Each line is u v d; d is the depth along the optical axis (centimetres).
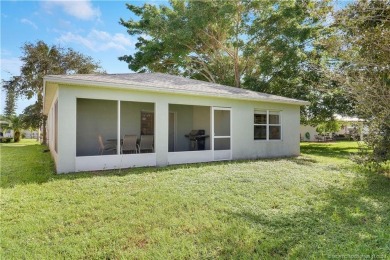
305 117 1955
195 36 1905
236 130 1091
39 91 2208
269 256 308
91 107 1041
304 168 869
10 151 1441
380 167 756
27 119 2222
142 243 342
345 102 1614
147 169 812
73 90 743
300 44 1647
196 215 433
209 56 2092
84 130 1027
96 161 786
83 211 445
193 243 341
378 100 579
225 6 1706
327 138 2939
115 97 808
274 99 1149
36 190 561
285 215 438
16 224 393
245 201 508
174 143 1286
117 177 682
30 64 2153
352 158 759
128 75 1030
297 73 1741
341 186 638
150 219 414
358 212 456
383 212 459
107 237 353
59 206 468
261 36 1808
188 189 581
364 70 593
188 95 955
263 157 1167
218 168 829
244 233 367
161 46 1966
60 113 727
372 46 573
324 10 607
